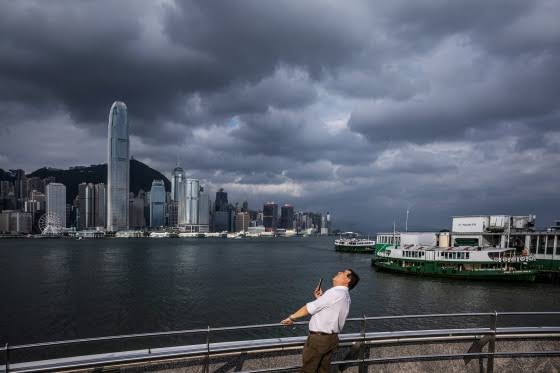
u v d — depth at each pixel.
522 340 7.83
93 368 5.97
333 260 146.50
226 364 6.60
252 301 62.81
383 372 7.21
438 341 7.55
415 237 107.31
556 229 90.31
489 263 82.50
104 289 74.62
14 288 75.94
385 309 56.97
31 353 38.09
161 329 46.50
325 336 5.90
